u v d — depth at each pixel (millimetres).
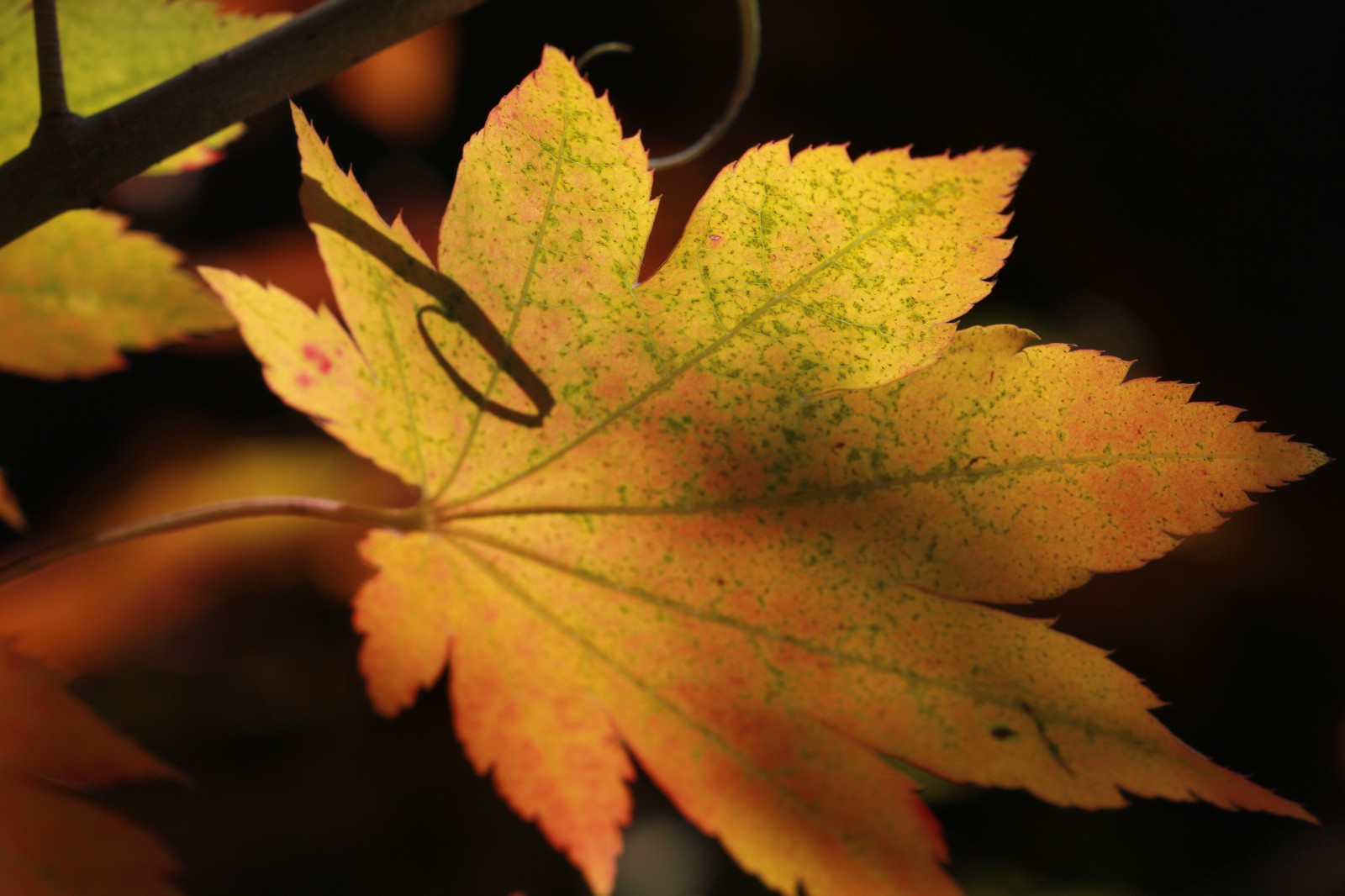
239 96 240
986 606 246
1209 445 242
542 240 245
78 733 243
